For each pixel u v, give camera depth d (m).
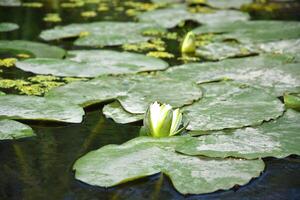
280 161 2.24
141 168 2.09
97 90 3.02
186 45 4.11
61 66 3.53
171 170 2.08
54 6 6.17
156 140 2.36
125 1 6.79
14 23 5.05
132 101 2.85
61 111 2.66
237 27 4.94
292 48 4.11
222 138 2.38
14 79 3.28
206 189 1.95
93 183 1.99
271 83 3.22
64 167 2.15
